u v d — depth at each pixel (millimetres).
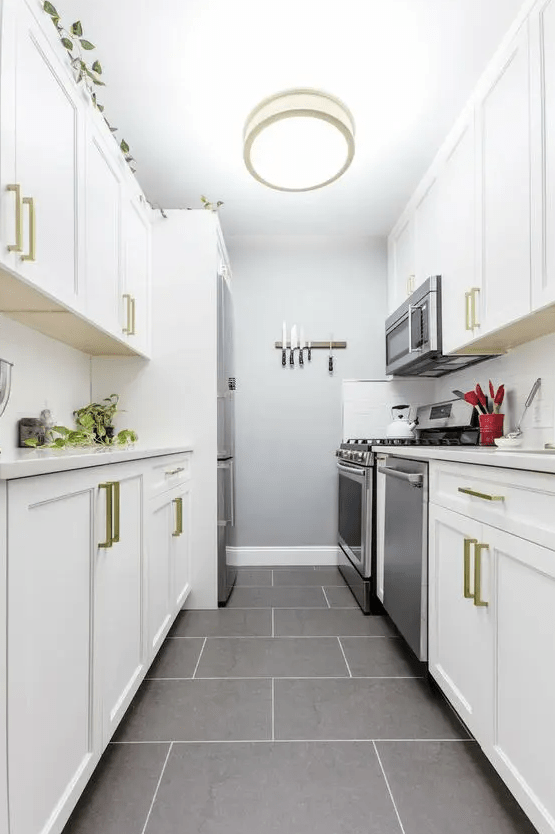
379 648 2018
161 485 1827
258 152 1995
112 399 2504
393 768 1271
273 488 3406
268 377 3422
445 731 1439
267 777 1235
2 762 748
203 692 1659
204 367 2523
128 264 2131
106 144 1812
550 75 1433
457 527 1378
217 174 2602
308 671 1813
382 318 3441
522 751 1006
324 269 3453
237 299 3434
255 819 1099
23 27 1198
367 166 2527
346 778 1233
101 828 1072
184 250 2551
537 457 962
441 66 1840
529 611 991
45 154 1325
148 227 2480
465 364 2740
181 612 2447
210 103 2041
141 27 1653
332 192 2795
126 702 1366
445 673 1480
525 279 1588
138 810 1125
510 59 1652
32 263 1258
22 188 1201
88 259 1650
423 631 1659
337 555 3369
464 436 2553
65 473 980
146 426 2512
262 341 3426
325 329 3449
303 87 1939
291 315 3443
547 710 917
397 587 1984
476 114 1919
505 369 2330
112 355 2467
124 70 1849
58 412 2070
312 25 1646
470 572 1284
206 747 1359
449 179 2225
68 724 996
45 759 891
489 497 1146
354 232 3371
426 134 2262
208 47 1739
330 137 1911
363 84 1935
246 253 3438
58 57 1394
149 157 2441
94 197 1703
